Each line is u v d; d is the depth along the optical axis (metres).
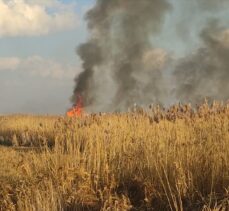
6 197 9.02
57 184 9.38
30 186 9.37
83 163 10.45
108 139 12.01
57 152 11.30
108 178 9.91
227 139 9.54
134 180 9.51
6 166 12.46
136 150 10.72
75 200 8.90
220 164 8.66
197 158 9.12
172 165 9.05
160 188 8.80
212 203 7.91
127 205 8.32
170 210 8.31
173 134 11.21
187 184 8.68
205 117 12.11
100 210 8.33
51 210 8.50
